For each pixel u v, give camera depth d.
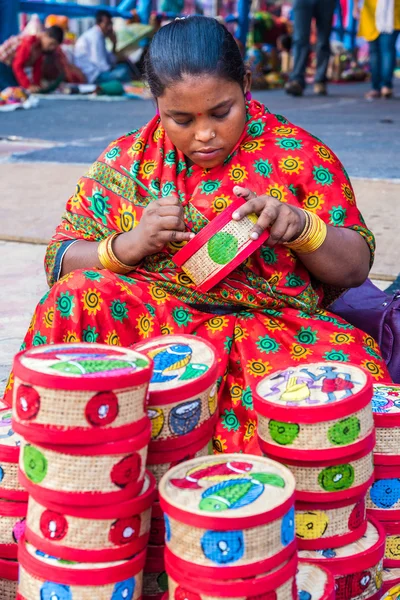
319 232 2.43
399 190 6.30
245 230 2.36
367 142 8.91
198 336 2.35
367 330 2.84
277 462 1.83
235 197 2.52
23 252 5.04
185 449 1.94
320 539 1.92
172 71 2.32
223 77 2.33
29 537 1.79
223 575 1.62
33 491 1.75
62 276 2.67
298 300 2.55
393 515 2.07
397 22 13.73
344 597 1.91
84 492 1.71
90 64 15.34
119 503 1.73
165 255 2.56
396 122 10.82
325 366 2.13
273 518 1.63
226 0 22.11
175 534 1.67
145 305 2.47
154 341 2.24
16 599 1.90
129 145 2.70
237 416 2.37
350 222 2.58
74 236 2.70
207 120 2.38
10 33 14.91
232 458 1.86
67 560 1.75
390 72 14.13
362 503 1.97
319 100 14.09
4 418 2.14
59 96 14.66
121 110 12.52
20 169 7.36
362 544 1.95
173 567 1.68
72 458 1.71
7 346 3.62
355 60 22.72
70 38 16.88
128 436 1.72
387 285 4.20
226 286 2.51
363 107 12.82
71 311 2.39
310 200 2.58
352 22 22.50
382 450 2.04
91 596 1.73
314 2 14.41
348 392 1.94
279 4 25.27
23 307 4.11
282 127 2.66
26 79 14.41
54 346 1.91
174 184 2.59
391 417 2.03
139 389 1.73
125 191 2.64
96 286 2.41
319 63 15.11
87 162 7.68
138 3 17.67
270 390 2.00
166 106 2.39
